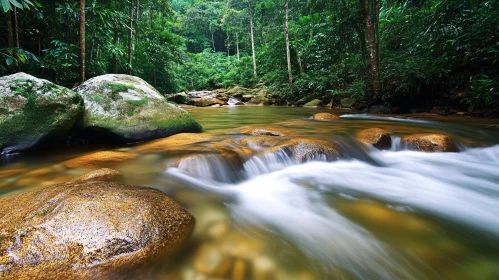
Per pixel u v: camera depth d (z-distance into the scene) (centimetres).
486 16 714
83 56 616
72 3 823
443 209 238
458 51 802
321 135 469
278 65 1914
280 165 349
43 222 145
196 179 283
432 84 817
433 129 543
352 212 229
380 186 297
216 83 2764
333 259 162
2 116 323
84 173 269
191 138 421
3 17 640
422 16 950
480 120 650
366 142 439
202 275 137
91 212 156
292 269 149
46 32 861
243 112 1051
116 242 141
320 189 285
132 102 432
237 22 2981
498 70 702
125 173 274
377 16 1004
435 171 350
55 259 129
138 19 1507
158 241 152
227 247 165
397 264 160
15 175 261
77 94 388
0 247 130
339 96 1203
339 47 1232
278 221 210
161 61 1861
